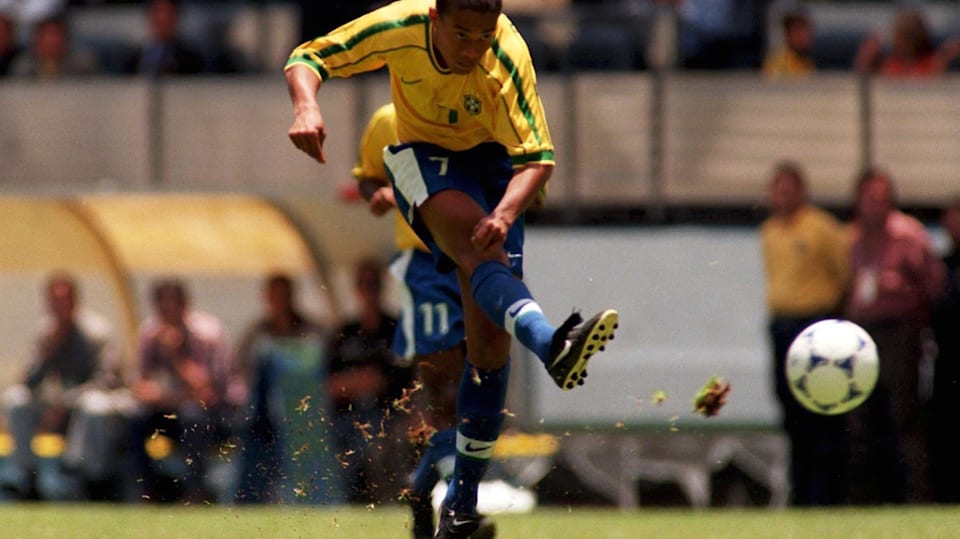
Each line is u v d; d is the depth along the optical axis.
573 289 44.56
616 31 46.91
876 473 38.75
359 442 34.88
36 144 47.34
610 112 46.03
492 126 18.44
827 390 20.30
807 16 47.75
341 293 43.78
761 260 44.09
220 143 46.81
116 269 45.22
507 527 27.55
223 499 40.81
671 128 45.97
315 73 18.17
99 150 47.19
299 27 49.34
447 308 23.28
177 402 41.34
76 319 41.94
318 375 37.88
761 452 42.19
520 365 42.56
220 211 42.81
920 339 39.31
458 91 18.30
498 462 40.75
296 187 46.34
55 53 49.22
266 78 46.84
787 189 40.12
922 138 45.53
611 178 46.06
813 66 50.12
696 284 44.16
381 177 24.11
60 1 52.88
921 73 46.72
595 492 41.81
